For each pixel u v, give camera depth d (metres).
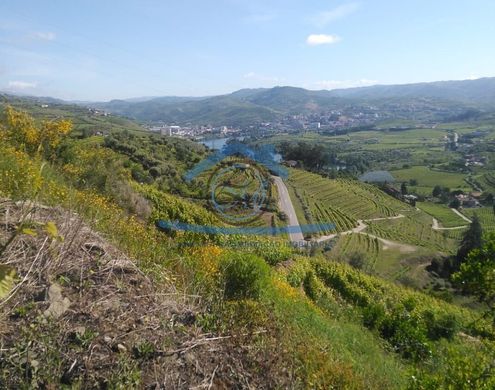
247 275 5.77
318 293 13.50
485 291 4.78
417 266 45.25
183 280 4.63
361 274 19.41
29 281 3.19
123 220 6.38
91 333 2.97
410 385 4.55
